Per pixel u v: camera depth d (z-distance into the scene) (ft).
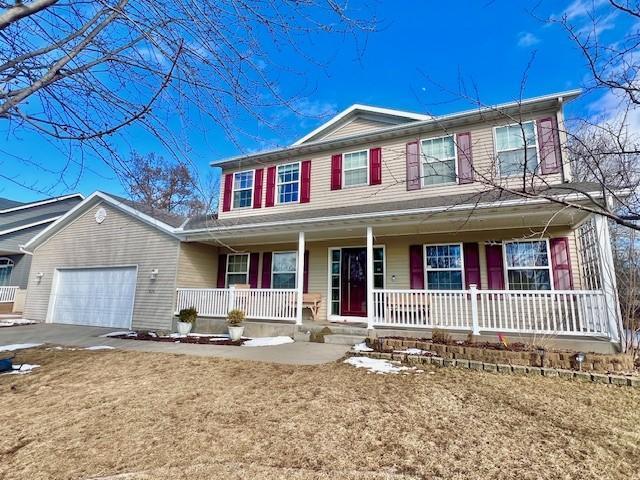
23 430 12.92
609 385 16.89
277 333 31.24
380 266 34.60
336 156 38.75
